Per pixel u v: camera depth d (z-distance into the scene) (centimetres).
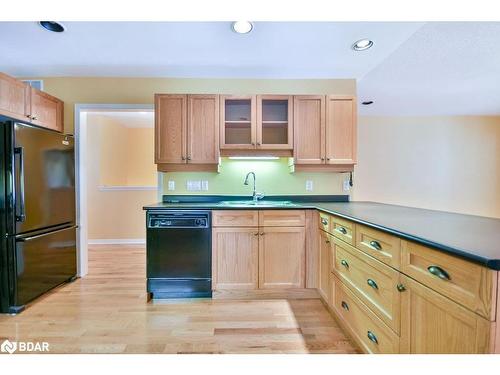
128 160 517
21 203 213
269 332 186
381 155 484
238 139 290
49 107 269
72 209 285
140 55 242
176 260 237
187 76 291
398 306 119
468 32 205
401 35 210
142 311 216
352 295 166
